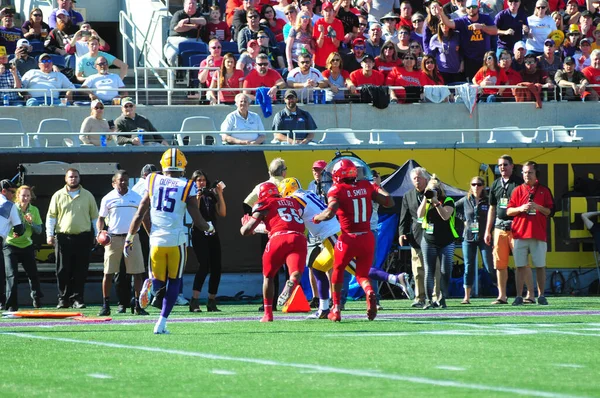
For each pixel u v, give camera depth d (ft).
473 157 157.38
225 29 202.18
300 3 201.36
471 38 189.16
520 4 199.00
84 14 218.59
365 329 93.20
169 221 89.20
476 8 190.49
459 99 178.40
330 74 180.65
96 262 146.30
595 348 75.72
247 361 68.33
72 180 133.39
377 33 192.95
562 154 158.51
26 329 95.96
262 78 173.99
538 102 180.24
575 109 181.57
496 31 190.90
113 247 118.01
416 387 56.08
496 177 157.69
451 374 61.41
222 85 174.81
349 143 167.94
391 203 101.60
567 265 157.28
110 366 66.18
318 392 54.60
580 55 201.57
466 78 190.19
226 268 149.18
